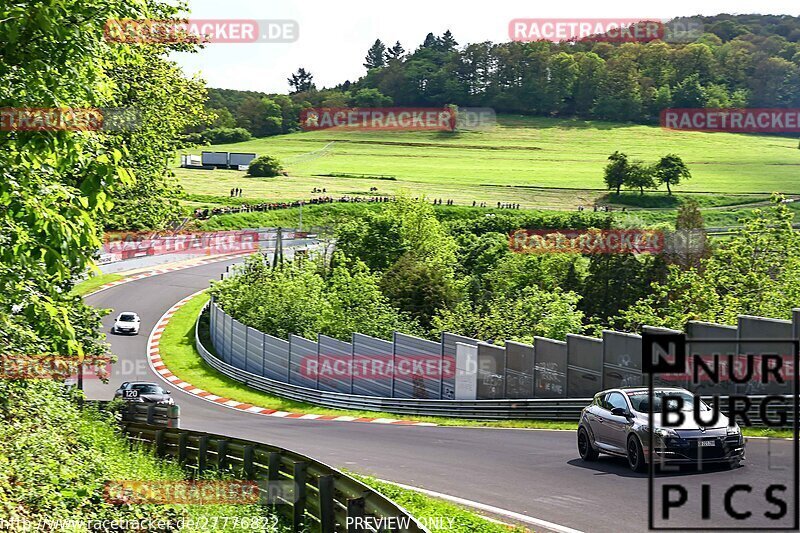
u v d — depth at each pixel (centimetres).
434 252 10175
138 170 3822
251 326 6731
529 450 2611
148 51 3747
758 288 5972
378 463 2530
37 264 1323
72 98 1350
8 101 1209
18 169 1223
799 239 6250
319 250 9650
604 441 2142
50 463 1728
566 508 1653
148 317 8319
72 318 2592
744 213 16275
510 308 5753
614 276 8975
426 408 4203
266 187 17575
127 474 1961
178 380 6206
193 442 2284
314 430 3800
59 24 1218
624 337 3247
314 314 6450
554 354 3650
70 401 2306
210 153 19975
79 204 1276
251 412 5031
